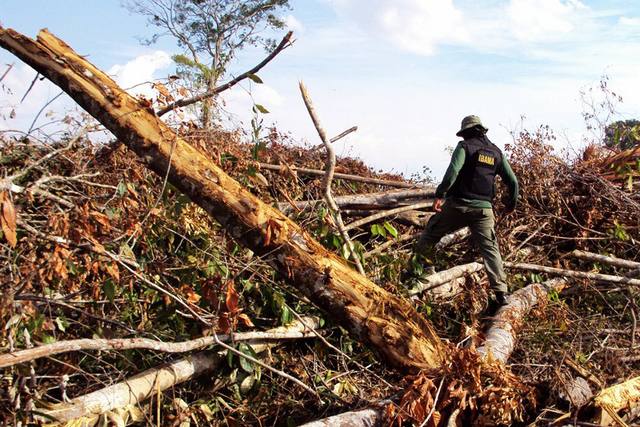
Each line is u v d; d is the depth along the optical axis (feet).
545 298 16.89
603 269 20.53
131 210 13.10
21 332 10.16
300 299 13.82
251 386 12.42
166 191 14.92
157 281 12.93
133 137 12.22
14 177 11.30
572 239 20.85
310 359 13.69
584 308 18.78
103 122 12.32
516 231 20.72
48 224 10.86
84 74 12.20
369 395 12.83
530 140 21.81
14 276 10.52
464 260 20.24
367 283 12.07
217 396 12.19
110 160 15.47
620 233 20.20
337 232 14.96
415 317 12.09
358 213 21.11
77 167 14.65
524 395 11.11
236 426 11.69
